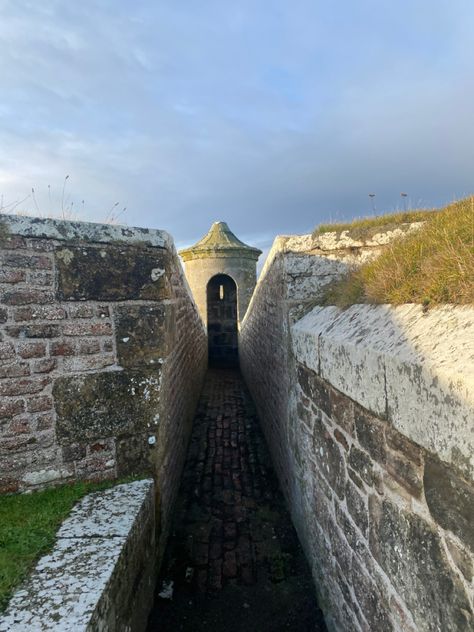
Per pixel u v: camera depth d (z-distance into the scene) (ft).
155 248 10.05
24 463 8.47
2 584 5.73
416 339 4.66
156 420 9.90
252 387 26.91
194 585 9.64
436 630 4.14
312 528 9.62
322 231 12.74
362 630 6.35
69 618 5.04
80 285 8.98
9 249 8.16
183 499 13.79
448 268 5.25
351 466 6.63
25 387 8.41
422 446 4.17
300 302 11.87
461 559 3.63
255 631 8.39
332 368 7.32
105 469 9.32
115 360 9.43
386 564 5.34
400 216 12.62
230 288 46.85
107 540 6.88
